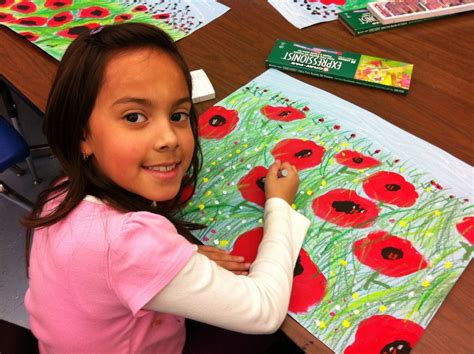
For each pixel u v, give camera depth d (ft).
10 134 4.07
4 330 2.11
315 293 1.98
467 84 2.89
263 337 2.75
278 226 2.15
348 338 1.82
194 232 2.27
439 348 1.77
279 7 3.60
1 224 5.04
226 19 3.50
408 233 2.14
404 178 2.38
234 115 2.80
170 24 3.46
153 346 2.32
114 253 1.84
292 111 2.79
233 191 2.43
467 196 2.27
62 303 2.05
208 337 2.72
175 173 2.03
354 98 2.85
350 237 2.15
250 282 1.97
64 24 3.46
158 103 1.86
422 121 2.68
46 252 2.06
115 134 1.88
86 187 2.06
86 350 2.16
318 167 2.48
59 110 1.97
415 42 3.21
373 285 1.97
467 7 3.38
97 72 1.84
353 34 3.29
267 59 3.11
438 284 1.95
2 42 3.31
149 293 1.81
